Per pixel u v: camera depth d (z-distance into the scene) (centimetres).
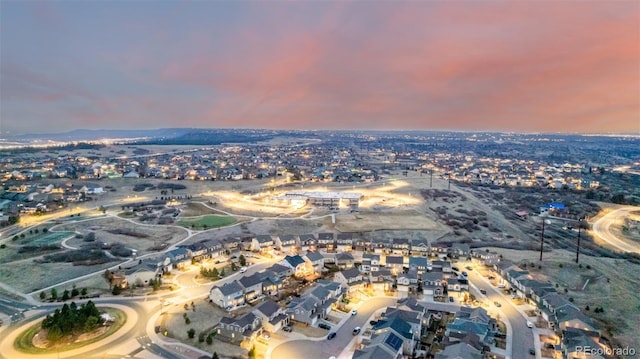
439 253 15950
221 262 14900
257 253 16012
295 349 9006
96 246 16350
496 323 10194
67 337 9244
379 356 7856
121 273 13512
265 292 12081
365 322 10344
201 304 11212
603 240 18538
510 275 13125
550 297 10975
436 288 12100
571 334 9119
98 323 9738
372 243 16725
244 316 9650
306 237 17000
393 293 12225
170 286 12475
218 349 8938
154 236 18175
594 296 12050
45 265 14138
